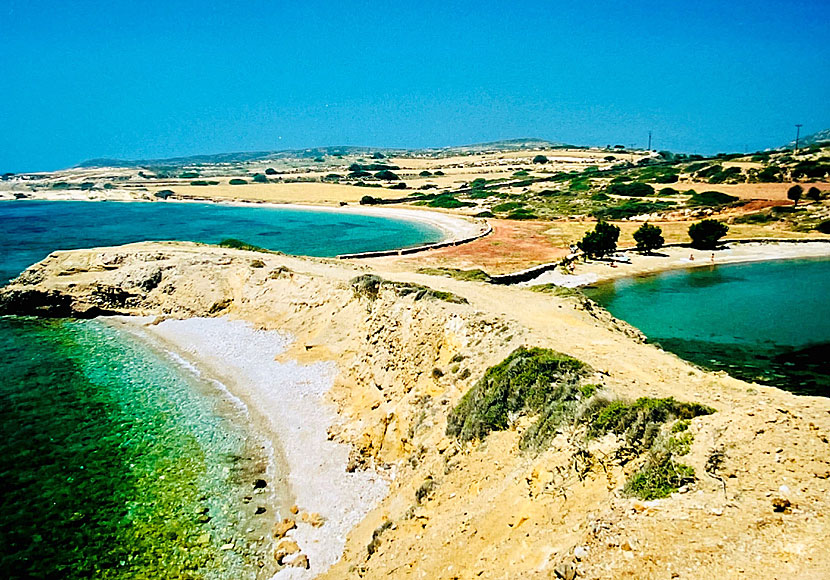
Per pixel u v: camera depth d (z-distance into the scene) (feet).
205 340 125.59
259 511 65.87
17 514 64.18
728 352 120.78
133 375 107.65
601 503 41.57
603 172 554.46
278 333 122.72
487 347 75.31
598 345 70.79
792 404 47.34
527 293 107.04
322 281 128.06
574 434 49.67
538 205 397.60
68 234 315.78
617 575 33.81
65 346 125.29
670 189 396.57
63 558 57.62
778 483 36.70
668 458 41.37
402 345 88.74
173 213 449.48
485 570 42.11
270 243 284.00
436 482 59.52
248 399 95.91
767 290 178.60
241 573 56.44
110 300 151.64
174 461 76.43
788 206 298.97
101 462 75.92
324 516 64.59
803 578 29.66
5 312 148.56
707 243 241.55
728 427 42.29
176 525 63.26
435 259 220.43
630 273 205.46
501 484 51.88
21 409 91.66
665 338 131.23
